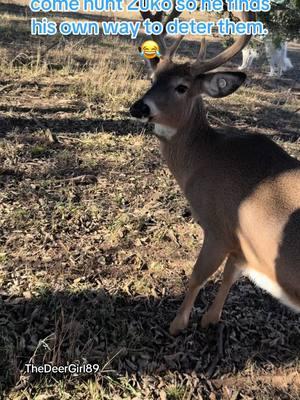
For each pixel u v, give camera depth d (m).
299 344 1.48
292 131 3.10
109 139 2.55
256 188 1.26
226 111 3.28
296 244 1.18
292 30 2.00
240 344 1.45
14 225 1.79
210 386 1.31
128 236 1.82
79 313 1.44
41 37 4.57
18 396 1.20
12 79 3.28
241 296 1.64
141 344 1.40
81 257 1.68
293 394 1.32
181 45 5.25
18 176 2.11
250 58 4.62
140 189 2.13
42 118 2.71
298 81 4.67
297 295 1.23
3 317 1.41
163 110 1.41
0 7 6.18
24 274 1.57
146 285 1.59
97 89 3.23
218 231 1.35
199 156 1.41
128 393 1.25
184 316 1.43
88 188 2.09
